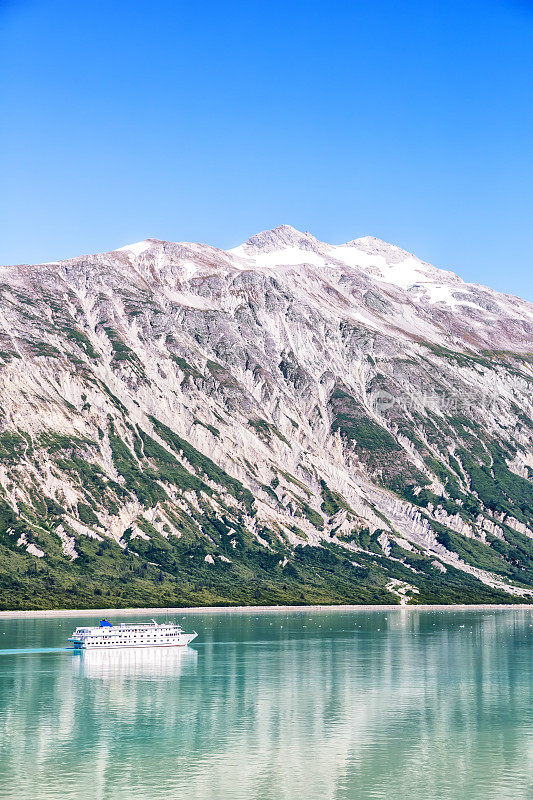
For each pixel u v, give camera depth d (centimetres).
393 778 11219
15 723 14325
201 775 11319
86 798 10406
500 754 12350
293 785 10912
